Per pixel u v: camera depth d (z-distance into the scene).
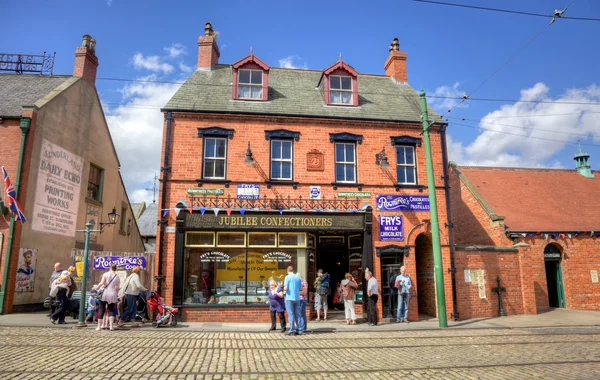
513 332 11.96
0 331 10.27
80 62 19.19
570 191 22.56
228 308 14.17
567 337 11.04
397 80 20.02
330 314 15.98
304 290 14.13
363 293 15.19
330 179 15.69
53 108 16.47
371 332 11.94
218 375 6.74
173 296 13.99
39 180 15.49
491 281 16.36
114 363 7.29
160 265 14.13
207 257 14.59
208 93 16.61
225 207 14.82
